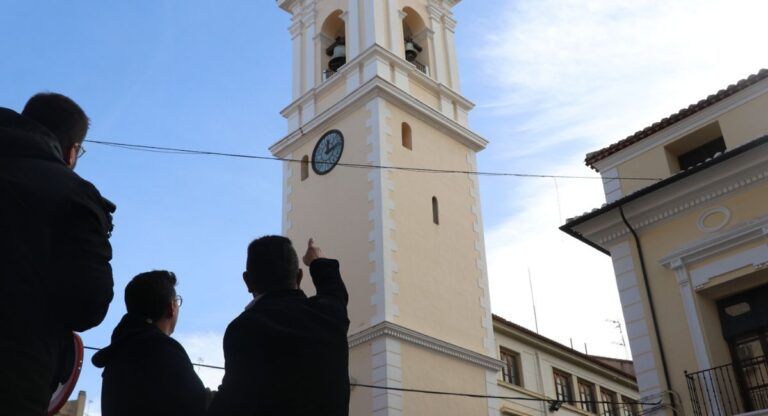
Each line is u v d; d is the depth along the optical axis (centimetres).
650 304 1498
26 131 280
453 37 2950
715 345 1395
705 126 1573
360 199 2273
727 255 1423
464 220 2483
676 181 1497
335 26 2895
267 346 295
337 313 321
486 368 2212
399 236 2195
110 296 274
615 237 1605
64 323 262
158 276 429
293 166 2611
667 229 1533
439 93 2686
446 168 2527
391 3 2720
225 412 286
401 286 2109
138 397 363
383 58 2514
